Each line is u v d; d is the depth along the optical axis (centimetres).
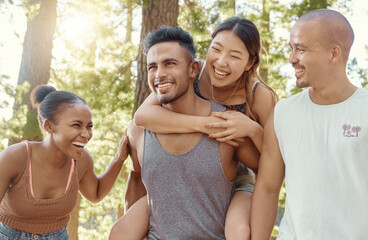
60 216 260
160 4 711
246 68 251
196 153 236
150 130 243
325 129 200
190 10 908
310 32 195
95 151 1096
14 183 250
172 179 237
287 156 210
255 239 224
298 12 877
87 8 1066
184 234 236
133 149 261
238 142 243
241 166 267
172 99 229
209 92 263
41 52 959
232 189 251
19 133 788
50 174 252
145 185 247
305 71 199
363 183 190
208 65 247
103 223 1353
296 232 203
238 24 241
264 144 229
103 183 285
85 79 974
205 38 800
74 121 240
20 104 867
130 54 1052
